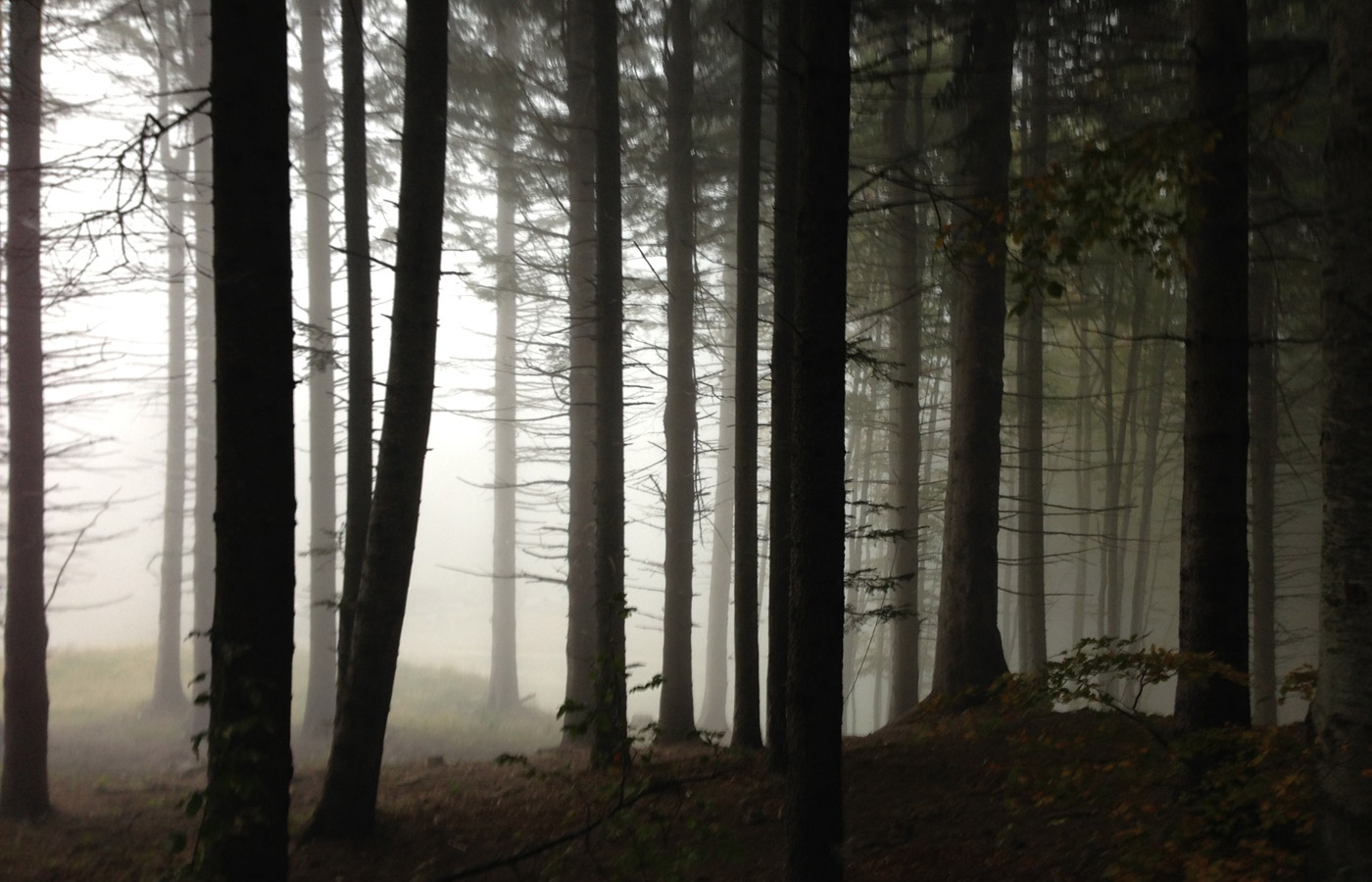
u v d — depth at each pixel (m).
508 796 9.63
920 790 8.40
